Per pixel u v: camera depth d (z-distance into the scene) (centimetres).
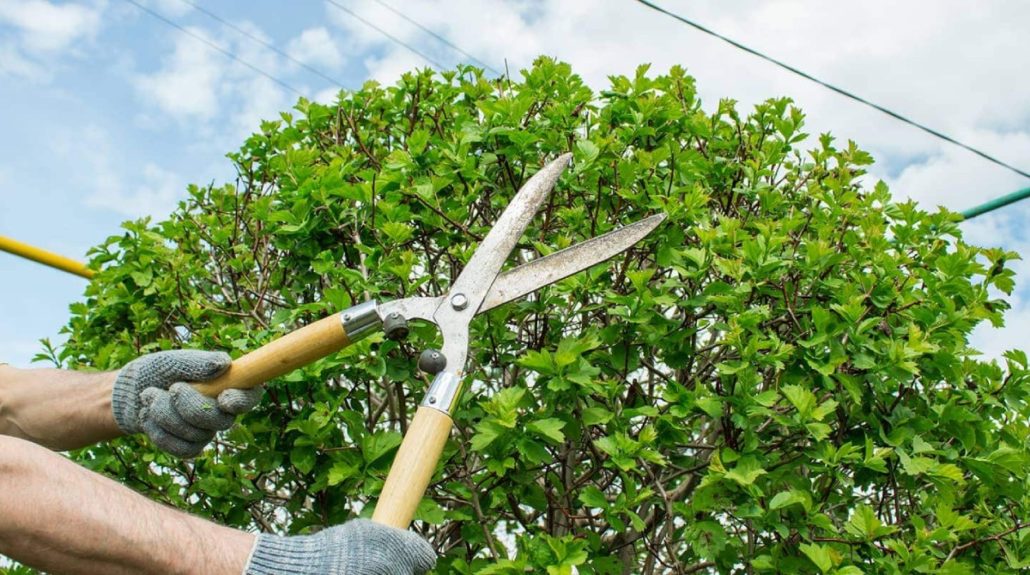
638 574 341
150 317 301
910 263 280
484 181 293
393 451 232
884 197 307
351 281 257
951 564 215
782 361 247
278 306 315
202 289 324
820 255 257
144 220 320
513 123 284
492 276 199
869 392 252
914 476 250
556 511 284
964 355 263
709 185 306
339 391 263
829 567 205
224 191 357
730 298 242
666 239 259
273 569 137
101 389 190
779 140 312
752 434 226
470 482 235
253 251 308
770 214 302
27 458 130
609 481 273
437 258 300
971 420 247
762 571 229
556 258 202
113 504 133
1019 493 249
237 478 261
